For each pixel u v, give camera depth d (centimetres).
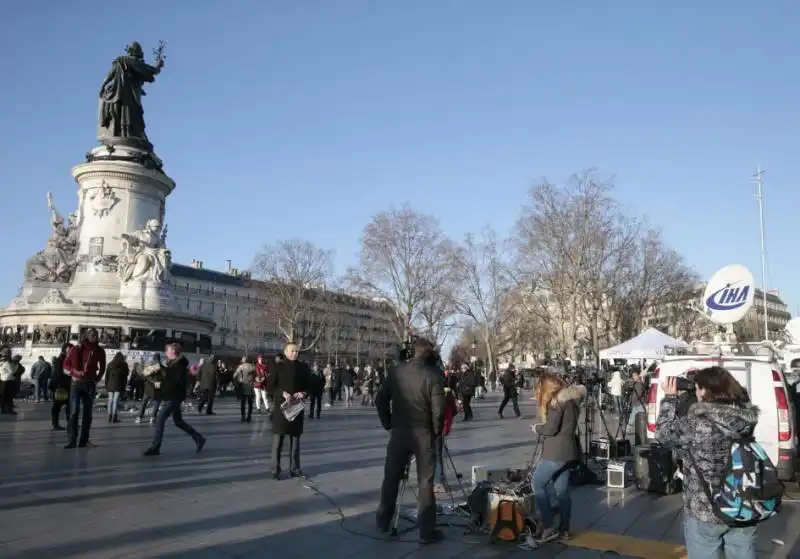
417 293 5556
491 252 6103
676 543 654
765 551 643
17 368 1944
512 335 6881
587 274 4647
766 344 1007
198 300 9656
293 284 7150
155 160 3316
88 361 1203
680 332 6241
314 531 659
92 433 1462
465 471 1082
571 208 4656
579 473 964
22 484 845
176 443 1330
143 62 3450
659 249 5441
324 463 1113
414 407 657
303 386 969
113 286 3053
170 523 669
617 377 2375
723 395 414
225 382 3438
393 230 5566
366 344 9694
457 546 625
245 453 1206
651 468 910
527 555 602
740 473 383
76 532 625
